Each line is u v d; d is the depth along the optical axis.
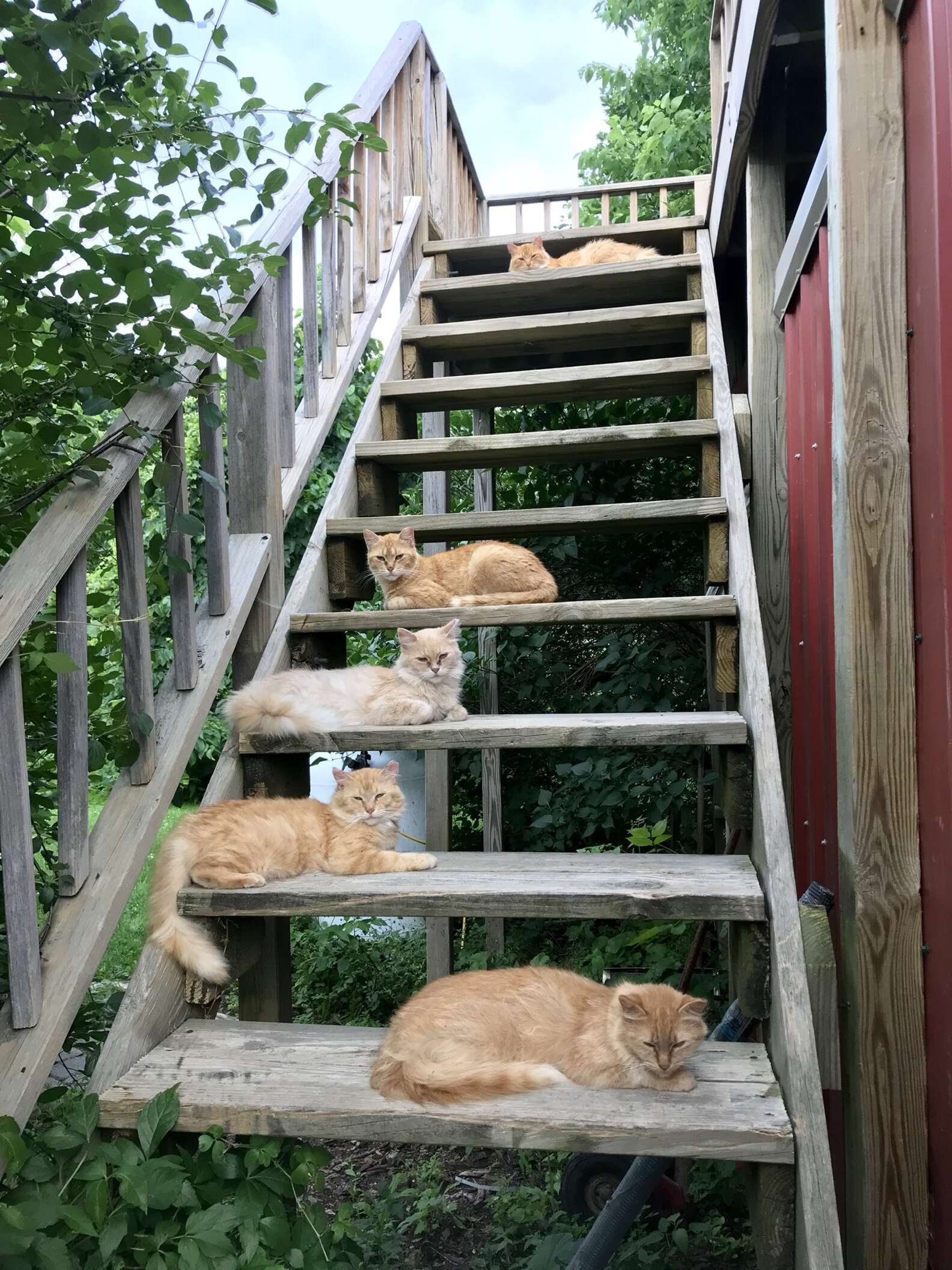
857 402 1.79
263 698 2.42
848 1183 1.85
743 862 2.14
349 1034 1.92
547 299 4.57
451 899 1.93
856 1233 1.78
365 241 3.98
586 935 4.75
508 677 5.66
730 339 4.82
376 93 4.04
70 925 1.82
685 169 9.91
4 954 1.84
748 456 3.51
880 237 1.79
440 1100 1.60
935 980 1.68
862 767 1.77
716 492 3.22
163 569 2.32
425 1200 2.78
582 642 5.72
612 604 2.71
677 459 5.48
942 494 1.62
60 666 1.69
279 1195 1.63
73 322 1.81
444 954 4.63
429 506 5.41
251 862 2.12
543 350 4.43
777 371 3.37
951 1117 1.60
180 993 2.00
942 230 1.59
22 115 1.48
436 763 4.98
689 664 5.41
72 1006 1.71
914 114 1.73
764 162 3.40
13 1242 1.29
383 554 3.70
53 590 1.76
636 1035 1.63
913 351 1.75
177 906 2.02
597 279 4.27
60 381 1.99
